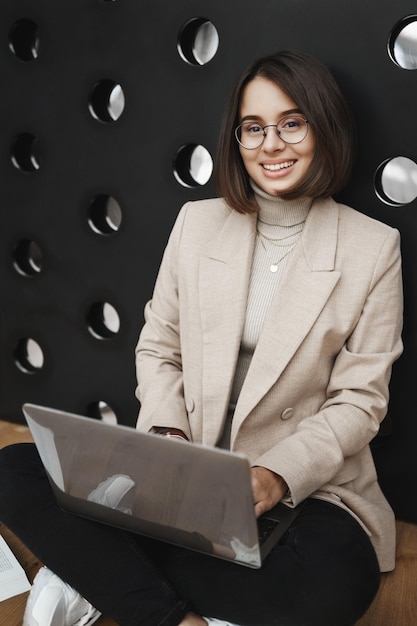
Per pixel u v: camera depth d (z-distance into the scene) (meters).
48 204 2.27
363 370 1.65
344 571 1.42
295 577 1.41
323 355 1.66
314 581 1.40
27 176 2.28
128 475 1.36
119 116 2.10
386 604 1.70
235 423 1.64
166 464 1.30
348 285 1.64
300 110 1.61
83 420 1.33
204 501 1.32
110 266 2.23
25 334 2.42
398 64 1.77
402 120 1.79
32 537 1.58
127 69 2.06
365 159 1.84
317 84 1.61
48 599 1.55
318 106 1.60
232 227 1.74
